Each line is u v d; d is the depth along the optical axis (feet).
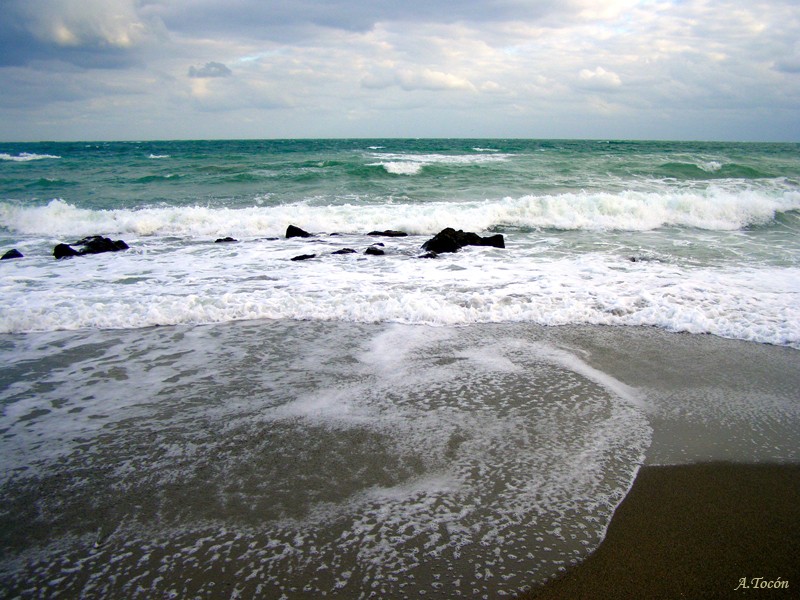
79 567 9.35
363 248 38.24
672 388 16.56
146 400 15.79
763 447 13.33
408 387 16.46
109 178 76.48
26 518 10.68
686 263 32.40
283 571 9.21
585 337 20.81
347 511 10.79
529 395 15.93
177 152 150.00
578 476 11.98
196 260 34.40
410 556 9.56
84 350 19.72
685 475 12.11
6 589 8.84
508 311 23.31
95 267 32.50
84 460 12.74
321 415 14.76
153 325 22.30
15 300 24.84
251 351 19.52
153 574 9.17
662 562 9.48
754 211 47.91
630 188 64.54
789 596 8.75
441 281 28.25
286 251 37.24
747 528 10.40
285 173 77.87
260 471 12.20
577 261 32.96
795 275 29.27
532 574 9.16
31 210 48.32
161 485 11.73
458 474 12.03
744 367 18.15
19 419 14.73
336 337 20.85
